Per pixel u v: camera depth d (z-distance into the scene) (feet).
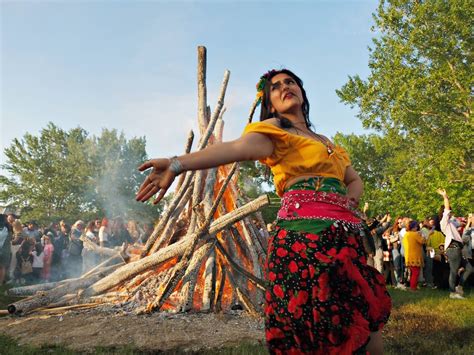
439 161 89.45
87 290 23.95
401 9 98.27
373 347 7.46
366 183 98.94
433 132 100.89
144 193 6.91
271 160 7.86
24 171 240.53
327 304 6.88
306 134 8.24
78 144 252.01
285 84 8.52
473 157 97.14
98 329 18.40
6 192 238.48
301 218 7.41
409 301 28.96
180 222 26.12
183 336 17.48
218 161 7.06
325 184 7.64
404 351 16.40
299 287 7.03
